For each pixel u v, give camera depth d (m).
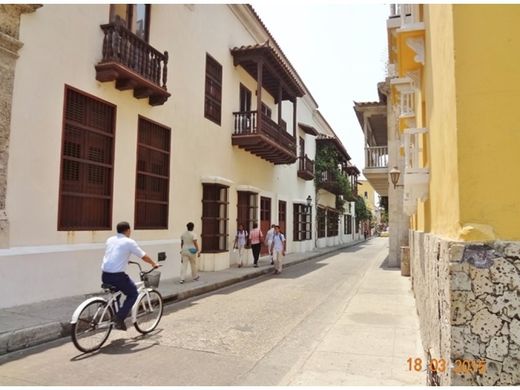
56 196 7.81
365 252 26.45
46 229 7.59
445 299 2.57
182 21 12.46
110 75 8.72
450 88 2.60
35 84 7.43
